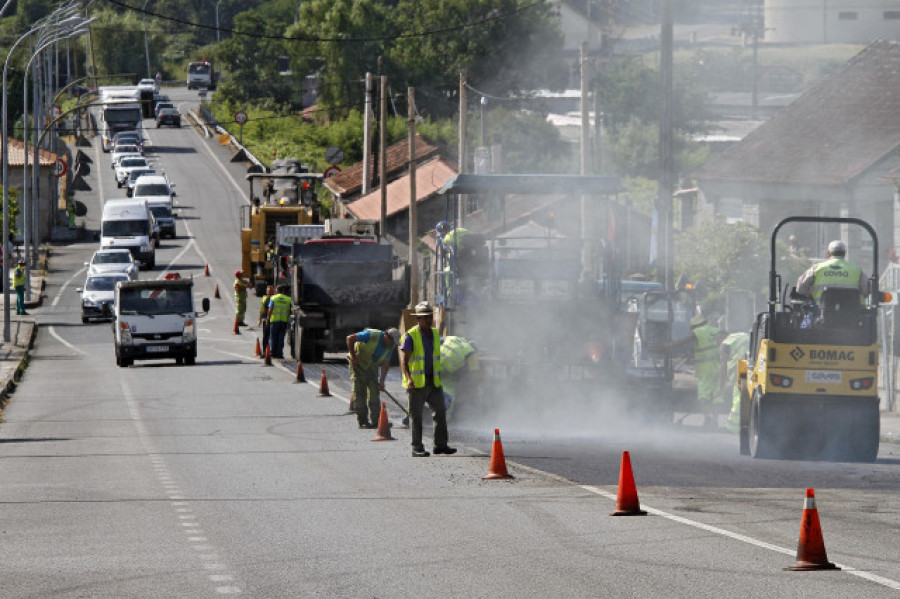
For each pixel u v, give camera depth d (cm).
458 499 3691
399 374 8762
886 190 12131
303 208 16588
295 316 9862
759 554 2809
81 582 2616
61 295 17250
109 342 12925
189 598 2452
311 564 2772
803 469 4331
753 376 4825
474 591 2478
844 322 4538
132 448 5256
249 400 7388
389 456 4838
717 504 3525
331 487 4003
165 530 3247
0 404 7481
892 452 5266
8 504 3738
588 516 3347
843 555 2794
